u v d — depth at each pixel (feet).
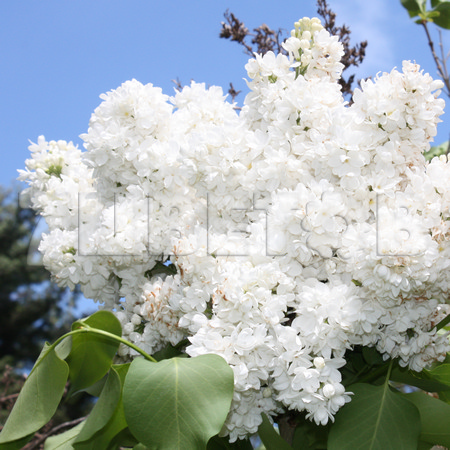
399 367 2.60
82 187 2.92
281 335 2.31
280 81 2.62
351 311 2.34
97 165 2.70
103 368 2.63
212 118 2.72
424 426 2.46
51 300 13.25
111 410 2.35
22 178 2.96
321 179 2.46
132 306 2.73
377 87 2.52
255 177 2.53
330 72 2.74
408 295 2.43
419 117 2.52
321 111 2.53
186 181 2.65
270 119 2.63
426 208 2.46
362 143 2.47
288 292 2.39
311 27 2.74
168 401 2.23
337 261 2.46
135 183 2.71
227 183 2.54
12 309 13.03
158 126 2.70
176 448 2.19
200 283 2.44
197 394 2.23
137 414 2.23
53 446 2.60
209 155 2.53
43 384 2.45
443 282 2.48
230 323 2.34
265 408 2.43
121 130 2.67
